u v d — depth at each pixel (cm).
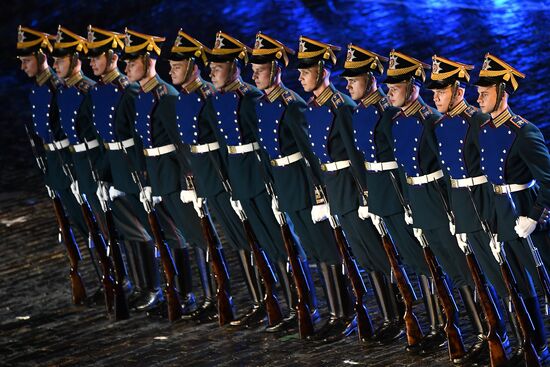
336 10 3853
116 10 4325
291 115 1864
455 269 1730
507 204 1600
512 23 3419
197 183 2016
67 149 2252
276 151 1886
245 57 1945
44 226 2769
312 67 1817
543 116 2803
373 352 1814
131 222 2191
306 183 1886
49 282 2419
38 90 2255
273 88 1880
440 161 1675
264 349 1900
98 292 2261
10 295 2367
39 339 2103
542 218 1579
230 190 1978
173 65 1992
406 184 1745
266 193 1948
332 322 1911
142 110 2066
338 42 3625
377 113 1759
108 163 2169
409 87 1708
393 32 3581
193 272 2334
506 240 1609
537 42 3244
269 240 1975
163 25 4128
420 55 3369
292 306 1981
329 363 1795
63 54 2183
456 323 1716
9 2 4522
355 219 1831
